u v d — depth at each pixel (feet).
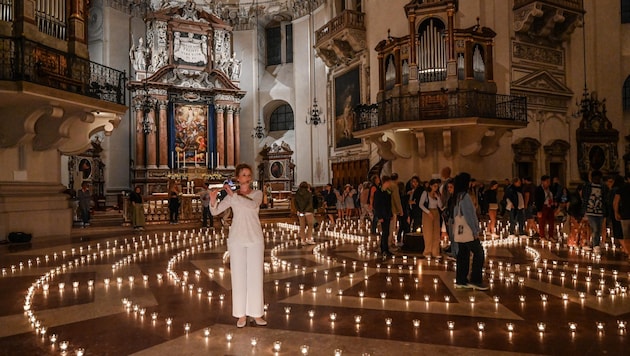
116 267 28.71
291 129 106.01
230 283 23.88
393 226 36.40
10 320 17.54
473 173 61.77
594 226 32.12
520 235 40.75
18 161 43.09
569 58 72.69
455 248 28.17
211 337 15.30
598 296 19.97
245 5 105.60
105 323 17.02
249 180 16.47
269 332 15.74
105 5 90.33
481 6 64.49
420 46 59.88
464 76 58.39
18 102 38.75
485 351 13.70
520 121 58.29
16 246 38.81
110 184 89.71
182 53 97.91
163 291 22.17
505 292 21.13
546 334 15.19
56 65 40.63
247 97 106.22
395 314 17.75
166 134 95.04
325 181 89.51
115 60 91.86
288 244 38.47
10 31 37.78
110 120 47.55
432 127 56.70
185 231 50.52
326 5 90.43
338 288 22.35
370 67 71.67
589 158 72.13
